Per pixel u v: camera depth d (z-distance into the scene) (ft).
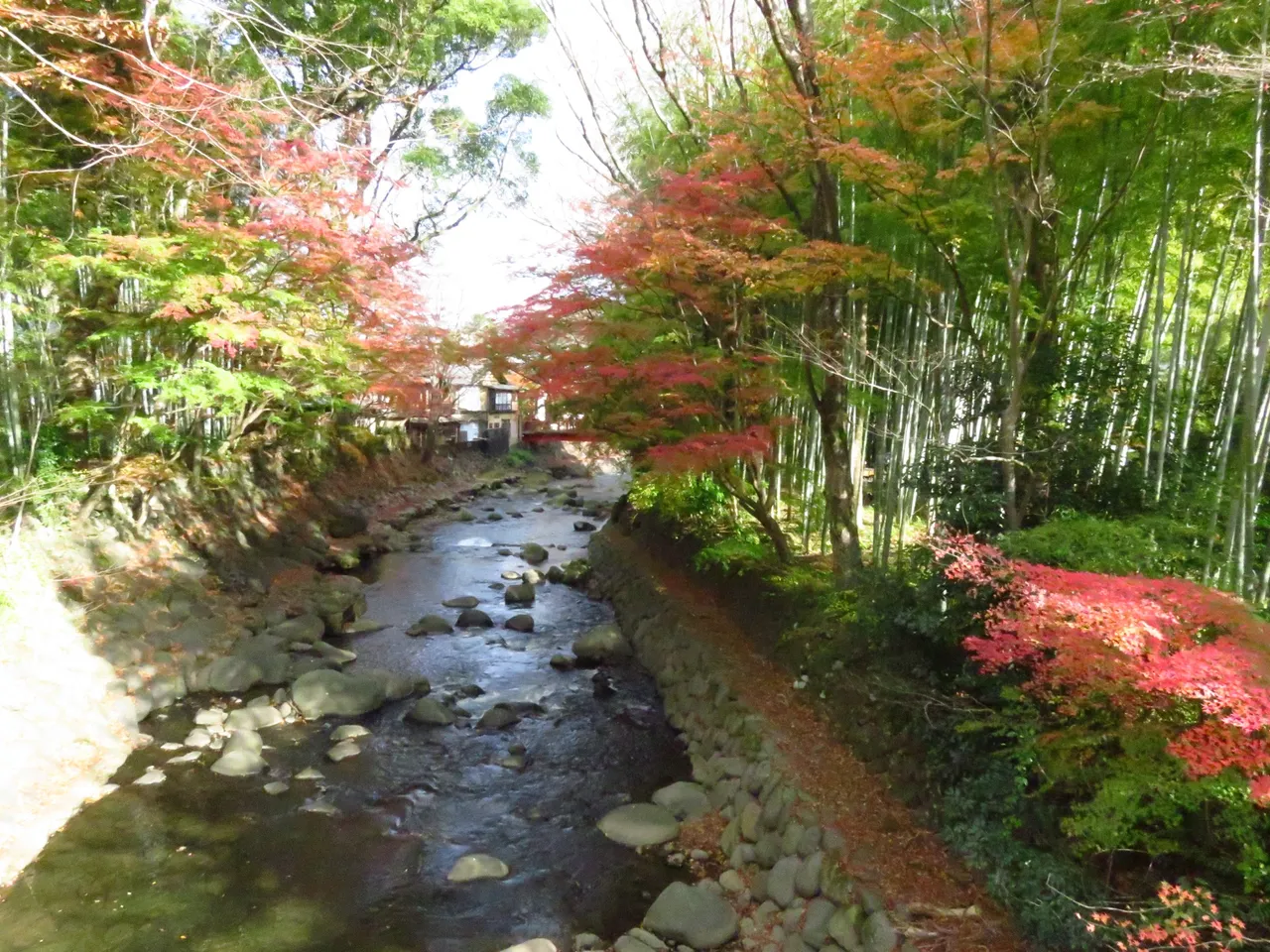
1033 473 15.01
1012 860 11.32
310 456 48.42
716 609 26.76
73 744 18.92
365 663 27.50
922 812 13.92
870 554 22.08
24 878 14.88
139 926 13.79
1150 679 8.41
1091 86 15.47
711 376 20.63
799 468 24.47
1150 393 15.60
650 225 19.72
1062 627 9.45
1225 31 14.10
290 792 18.71
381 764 20.34
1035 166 15.71
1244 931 8.69
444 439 74.33
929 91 15.87
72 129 23.52
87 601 23.98
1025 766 11.30
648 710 23.79
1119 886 10.18
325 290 26.68
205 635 26.27
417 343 29.25
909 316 20.15
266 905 14.56
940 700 13.80
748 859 15.26
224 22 24.81
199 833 16.80
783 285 18.10
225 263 22.74
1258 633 8.82
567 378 19.83
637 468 28.78
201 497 34.37
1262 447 12.78
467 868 15.70
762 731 17.97
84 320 28.02
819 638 19.76
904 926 11.47
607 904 14.90
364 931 14.01
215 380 23.39
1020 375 14.30
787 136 17.87
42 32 19.86
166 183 25.30
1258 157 12.16
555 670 27.17
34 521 24.86
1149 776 9.13
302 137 26.45
